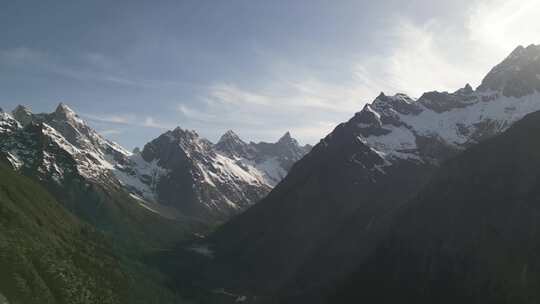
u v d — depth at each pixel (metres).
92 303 136.25
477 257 185.25
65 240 193.25
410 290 197.62
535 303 155.88
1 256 121.81
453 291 181.88
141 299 178.25
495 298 166.62
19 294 110.38
